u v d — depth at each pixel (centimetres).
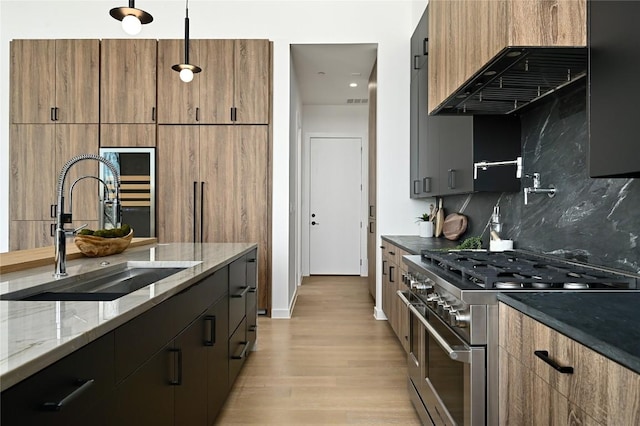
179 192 447
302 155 714
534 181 234
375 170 491
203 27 457
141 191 445
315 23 456
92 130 446
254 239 449
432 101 267
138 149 445
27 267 196
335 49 470
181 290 162
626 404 81
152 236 445
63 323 100
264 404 254
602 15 136
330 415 241
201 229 448
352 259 724
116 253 263
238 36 456
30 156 447
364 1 454
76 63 445
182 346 164
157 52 446
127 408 116
